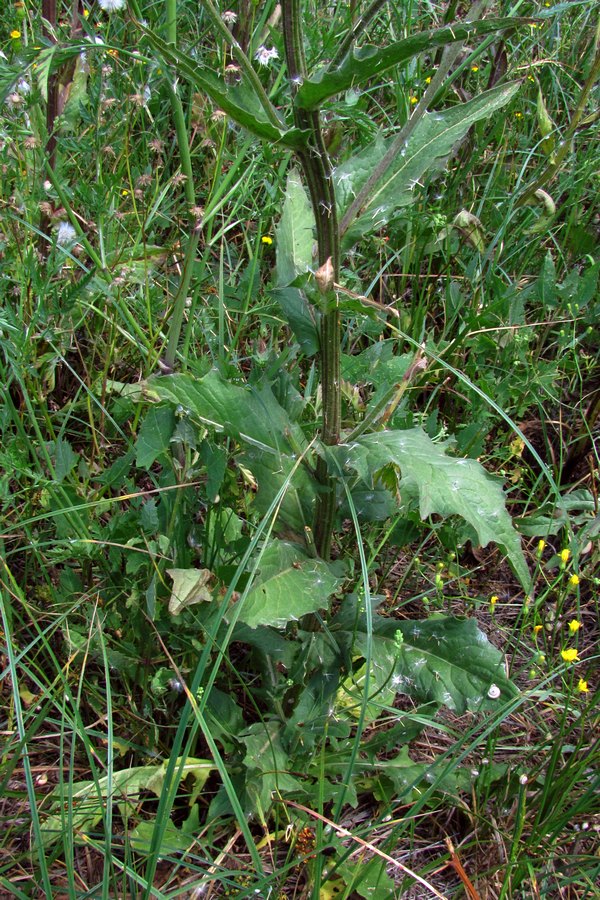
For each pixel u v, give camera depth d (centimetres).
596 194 137
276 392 86
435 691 82
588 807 83
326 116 102
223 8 130
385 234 130
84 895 73
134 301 105
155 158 127
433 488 74
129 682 89
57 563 96
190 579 77
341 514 84
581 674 99
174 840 81
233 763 84
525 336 116
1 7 129
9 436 96
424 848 83
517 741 93
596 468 118
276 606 75
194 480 88
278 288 81
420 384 116
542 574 101
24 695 89
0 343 88
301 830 80
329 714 83
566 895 81
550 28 147
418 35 64
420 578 107
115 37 120
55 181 90
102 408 96
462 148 132
